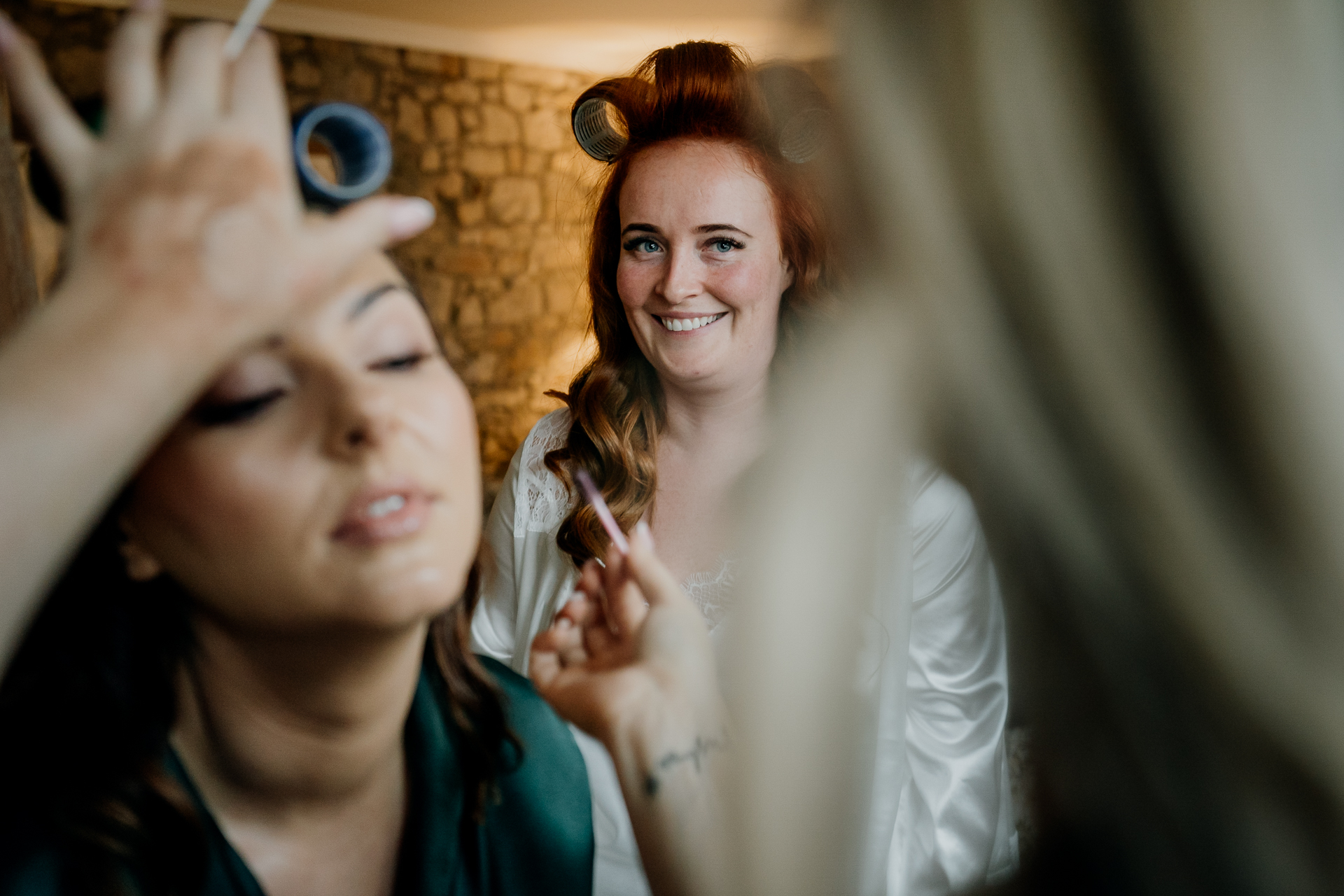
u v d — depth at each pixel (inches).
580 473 23.6
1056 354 8.1
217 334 12.9
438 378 19.9
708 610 44.2
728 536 45.7
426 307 21.6
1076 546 8.4
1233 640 8.0
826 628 9.7
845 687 9.8
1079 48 8.1
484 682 24.9
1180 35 7.6
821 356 9.9
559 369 214.7
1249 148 7.6
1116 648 8.7
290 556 18.0
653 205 46.1
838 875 10.0
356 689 19.7
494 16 185.8
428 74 195.2
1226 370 7.7
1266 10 7.6
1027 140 8.1
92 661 19.4
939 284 8.6
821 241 44.4
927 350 8.9
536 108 209.2
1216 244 7.6
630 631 21.9
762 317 46.8
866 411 9.3
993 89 8.2
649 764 18.2
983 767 44.8
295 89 181.3
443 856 23.0
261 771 20.3
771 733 9.8
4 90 33.4
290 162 14.5
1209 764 8.7
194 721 20.2
